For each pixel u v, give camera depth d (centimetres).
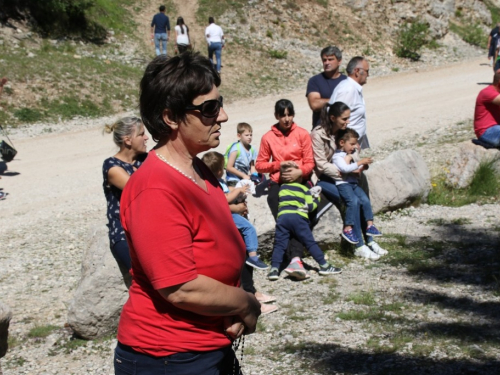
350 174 639
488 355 424
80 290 508
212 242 225
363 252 646
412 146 1231
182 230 214
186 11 2425
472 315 496
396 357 430
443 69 2391
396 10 2708
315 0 2614
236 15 2417
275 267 597
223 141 1468
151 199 214
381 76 2275
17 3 1969
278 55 2262
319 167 630
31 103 1648
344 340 466
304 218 600
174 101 219
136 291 229
